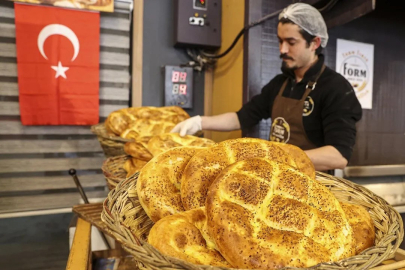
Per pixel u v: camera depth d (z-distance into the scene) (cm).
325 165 146
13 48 226
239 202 71
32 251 226
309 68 173
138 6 257
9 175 230
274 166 79
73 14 235
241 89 243
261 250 63
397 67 270
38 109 232
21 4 222
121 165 158
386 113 267
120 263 131
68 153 243
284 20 167
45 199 238
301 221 69
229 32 259
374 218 89
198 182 85
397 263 75
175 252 68
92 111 245
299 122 175
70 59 237
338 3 198
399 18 265
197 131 196
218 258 71
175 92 265
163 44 269
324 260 63
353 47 253
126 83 258
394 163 251
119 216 83
